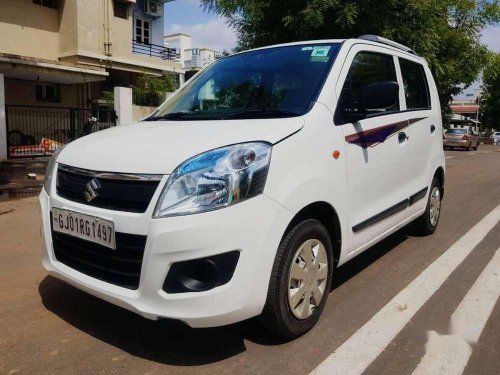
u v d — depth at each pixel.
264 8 8.55
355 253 3.61
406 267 4.45
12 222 6.31
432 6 8.70
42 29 18.47
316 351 2.88
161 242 2.45
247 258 2.55
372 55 4.04
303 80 3.46
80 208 2.78
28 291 3.80
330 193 3.12
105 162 2.75
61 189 3.02
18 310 3.43
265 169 2.66
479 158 20.95
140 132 3.13
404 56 4.71
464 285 3.99
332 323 3.25
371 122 3.71
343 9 7.59
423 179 4.97
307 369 2.68
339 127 3.30
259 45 9.09
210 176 2.51
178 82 25.36
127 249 2.59
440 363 2.78
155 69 22.91
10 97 16.84
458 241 5.34
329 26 8.10
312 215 3.13
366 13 7.95
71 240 2.92
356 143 3.47
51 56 18.92
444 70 10.17
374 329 3.17
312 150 2.99
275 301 2.77
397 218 4.31
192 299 2.46
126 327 3.17
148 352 2.86
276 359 2.78
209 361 2.76
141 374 2.62
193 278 2.51
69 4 18.69
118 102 14.63
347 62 3.60
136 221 2.52
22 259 4.68
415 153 4.64
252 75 3.79
